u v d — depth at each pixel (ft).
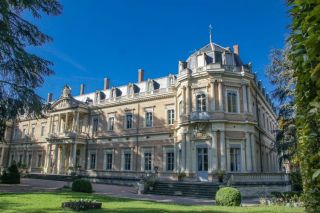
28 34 53.36
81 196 54.70
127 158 121.29
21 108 51.16
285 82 68.23
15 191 61.36
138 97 122.83
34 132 167.22
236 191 50.65
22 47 52.54
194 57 102.58
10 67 49.11
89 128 137.18
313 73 8.30
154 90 118.93
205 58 97.45
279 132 79.20
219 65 93.20
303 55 9.91
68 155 141.69
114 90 134.00
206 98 92.32
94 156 132.57
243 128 90.74
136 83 131.95
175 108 108.88
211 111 89.92
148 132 116.57
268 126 132.36
